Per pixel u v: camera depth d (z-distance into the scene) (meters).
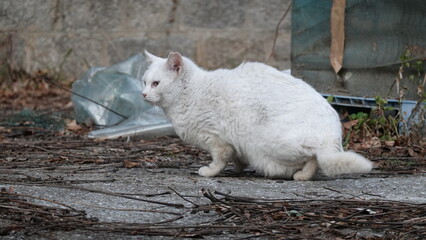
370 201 4.83
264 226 4.25
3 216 4.42
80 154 7.19
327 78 8.86
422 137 7.86
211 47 12.73
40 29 13.02
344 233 4.21
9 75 13.12
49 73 13.02
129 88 9.65
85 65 12.94
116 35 12.84
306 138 5.52
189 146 7.82
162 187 5.42
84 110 9.80
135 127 8.65
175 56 5.91
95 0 12.84
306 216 4.49
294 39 9.06
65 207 4.68
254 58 12.72
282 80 5.81
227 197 4.82
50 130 9.07
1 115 10.29
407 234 4.17
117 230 4.17
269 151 5.66
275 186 5.50
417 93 7.98
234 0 12.66
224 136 5.86
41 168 6.31
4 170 6.07
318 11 8.83
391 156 7.15
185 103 5.93
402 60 7.99
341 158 5.29
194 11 12.70
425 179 5.91
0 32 13.11
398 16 8.12
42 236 4.07
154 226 4.29
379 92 8.41
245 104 5.72
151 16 12.77
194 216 4.54
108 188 5.34
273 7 12.65
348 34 8.62
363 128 8.09
